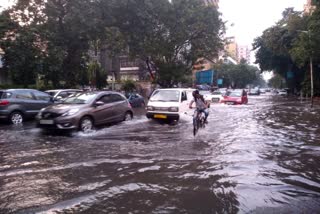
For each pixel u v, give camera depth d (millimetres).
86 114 12242
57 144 9828
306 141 10508
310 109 24234
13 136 11242
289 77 56719
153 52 32062
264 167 7297
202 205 5043
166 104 15414
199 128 13336
